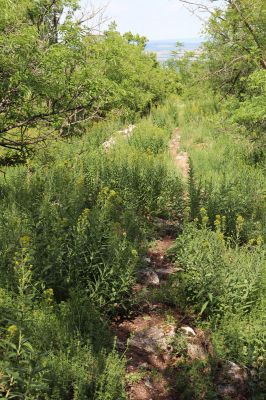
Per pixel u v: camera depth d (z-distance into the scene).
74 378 3.61
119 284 4.93
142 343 4.66
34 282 4.63
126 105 17.84
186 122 18.33
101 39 10.77
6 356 3.15
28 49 6.54
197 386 4.13
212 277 5.18
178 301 5.35
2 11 6.44
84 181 8.15
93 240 5.13
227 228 7.32
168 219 8.30
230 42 14.37
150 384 4.14
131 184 8.48
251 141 13.07
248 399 4.26
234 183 8.91
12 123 8.15
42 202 6.35
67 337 3.99
